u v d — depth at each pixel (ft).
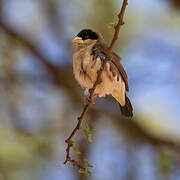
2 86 43.98
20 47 46.11
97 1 43.45
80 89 45.14
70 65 46.06
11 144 40.83
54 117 44.27
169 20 44.98
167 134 44.21
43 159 41.06
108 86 30.12
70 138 23.86
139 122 44.52
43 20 47.21
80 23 44.65
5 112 42.80
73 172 40.68
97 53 29.53
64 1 45.98
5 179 39.24
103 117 44.50
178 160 42.04
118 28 23.29
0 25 45.60
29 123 42.98
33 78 45.27
